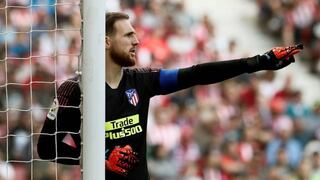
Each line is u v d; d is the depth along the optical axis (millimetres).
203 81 9438
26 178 16969
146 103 9656
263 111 31391
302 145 30297
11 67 20922
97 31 8805
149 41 32594
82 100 8867
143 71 9688
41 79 19906
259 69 9227
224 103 30641
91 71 8812
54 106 9453
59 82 11312
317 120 31656
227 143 28531
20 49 21844
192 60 33219
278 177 28000
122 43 9516
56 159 9492
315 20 38156
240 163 28062
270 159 28859
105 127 9312
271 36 38062
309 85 36062
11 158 15336
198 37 34469
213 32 35500
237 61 9273
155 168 26984
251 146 28938
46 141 9523
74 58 22078
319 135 30969
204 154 28031
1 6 10852
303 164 28359
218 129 29109
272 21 38250
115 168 9430
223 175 27562
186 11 36875
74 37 24094
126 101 9539
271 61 9141
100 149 8844
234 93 31344
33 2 11102
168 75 9555
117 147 9469
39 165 17125
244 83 31906
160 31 33406
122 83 9578
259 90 32125
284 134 30266
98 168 8836
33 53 22766
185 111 29094
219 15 38219
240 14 38562
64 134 9523
